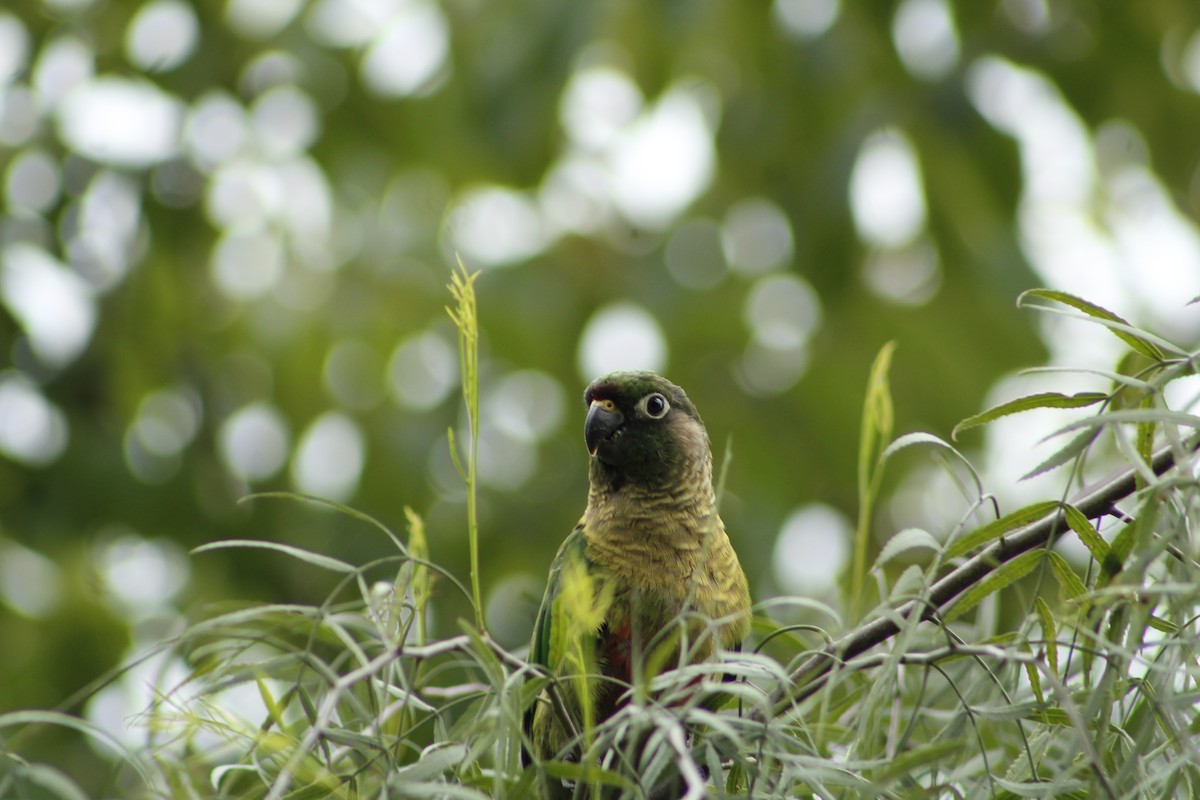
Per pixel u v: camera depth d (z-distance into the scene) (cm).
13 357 1366
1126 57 1287
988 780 463
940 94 1248
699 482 830
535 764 431
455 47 1270
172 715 469
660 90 1264
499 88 1203
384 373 1358
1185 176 1315
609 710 732
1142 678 446
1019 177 1249
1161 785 473
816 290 1289
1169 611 437
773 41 1262
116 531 1320
